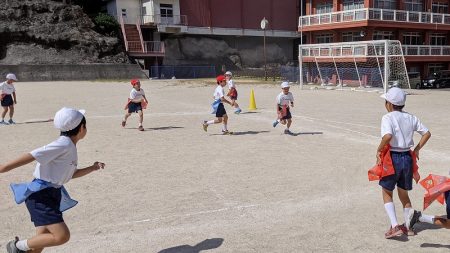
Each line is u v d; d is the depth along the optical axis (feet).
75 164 13.30
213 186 23.81
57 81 135.13
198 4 175.11
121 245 16.25
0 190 23.35
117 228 17.93
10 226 18.24
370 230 17.42
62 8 156.25
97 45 153.58
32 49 146.51
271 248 15.79
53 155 12.47
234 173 26.58
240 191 22.85
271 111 60.80
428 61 148.77
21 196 12.62
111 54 156.04
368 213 19.43
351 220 18.57
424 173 26.23
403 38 150.00
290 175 26.00
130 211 19.95
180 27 169.78
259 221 18.58
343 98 83.87
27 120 53.57
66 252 15.69
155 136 40.68
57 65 139.33
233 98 57.16
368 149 33.83
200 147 35.04
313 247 15.83
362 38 141.59
